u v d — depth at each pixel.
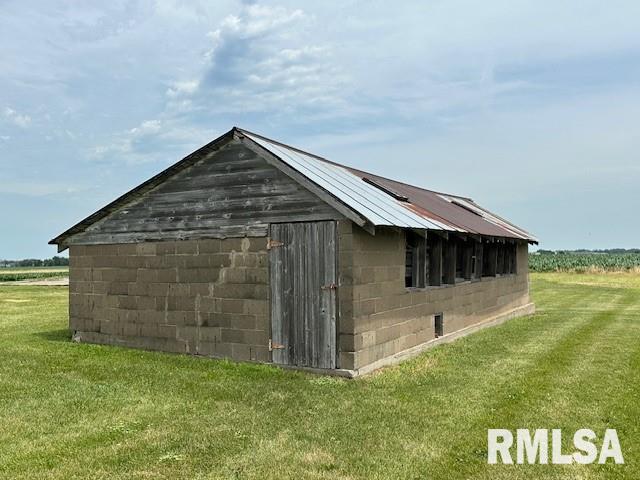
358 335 9.20
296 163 10.33
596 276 41.12
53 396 7.98
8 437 6.35
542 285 32.16
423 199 14.84
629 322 15.89
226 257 10.57
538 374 9.18
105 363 10.25
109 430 6.55
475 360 10.38
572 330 14.28
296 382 8.72
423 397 7.81
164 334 11.41
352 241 9.16
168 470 5.44
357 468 5.46
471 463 5.57
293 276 9.76
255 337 10.18
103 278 12.47
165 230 11.44
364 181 12.63
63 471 5.44
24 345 12.34
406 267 11.46
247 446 6.03
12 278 49.09
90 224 12.65
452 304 13.12
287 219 9.85
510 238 16.30
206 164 10.91
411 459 5.66
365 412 7.15
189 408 7.39
